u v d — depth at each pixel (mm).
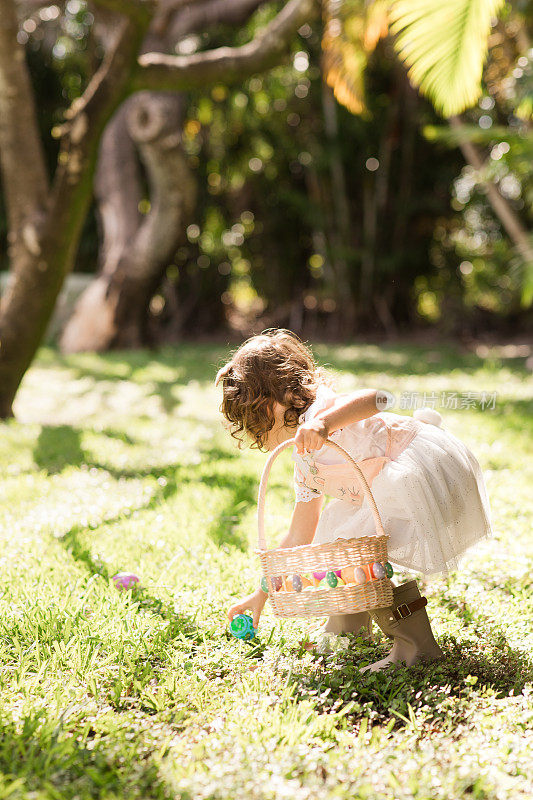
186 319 19578
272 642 2959
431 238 18938
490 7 5379
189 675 2709
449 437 2959
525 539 4051
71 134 7188
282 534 4184
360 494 2846
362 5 8305
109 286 15188
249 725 2326
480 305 19484
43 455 6238
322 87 17281
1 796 1959
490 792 2008
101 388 10328
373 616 2807
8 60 7238
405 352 15242
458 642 2914
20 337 7516
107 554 3807
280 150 18484
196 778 2045
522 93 8594
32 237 7332
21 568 3551
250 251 19875
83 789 2010
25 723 2287
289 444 2641
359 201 18594
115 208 15406
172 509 4652
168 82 7426
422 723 2379
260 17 16359
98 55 16422
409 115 17422
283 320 19688
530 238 10000
